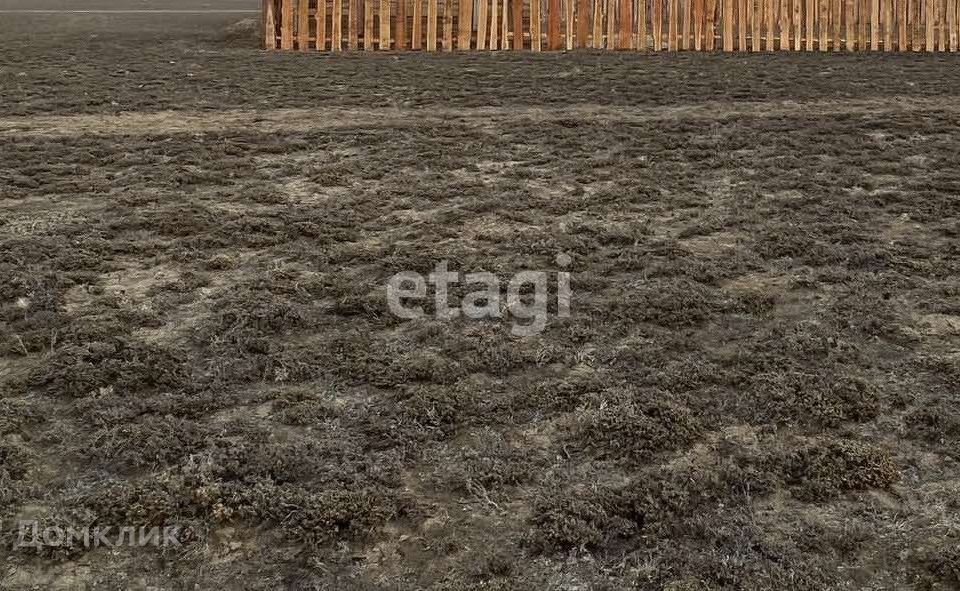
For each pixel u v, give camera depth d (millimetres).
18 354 5031
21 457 4102
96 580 3445
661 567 3514
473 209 7590
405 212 7594
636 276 6277
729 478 4043
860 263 6508
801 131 10391
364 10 16484
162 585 3430
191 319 5504
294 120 10695
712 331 5473
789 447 4305
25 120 10438
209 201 7734
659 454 4238
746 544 3643
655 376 4875
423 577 3482
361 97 11984
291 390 4719
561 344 5266
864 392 4727
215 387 4750
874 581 3469
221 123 10477
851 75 14000
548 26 16984
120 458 4121
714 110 11461
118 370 4816
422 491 3980
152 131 10070
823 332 5418
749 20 17094
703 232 7129
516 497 3957
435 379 4859
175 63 14266
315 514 3752
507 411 4586
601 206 7746
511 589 3400
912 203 7891
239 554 3594
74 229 6891
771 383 4812
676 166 8969
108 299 5703
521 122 10688
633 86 12875
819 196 8047
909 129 10539
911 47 17297
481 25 16797
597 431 4367
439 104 11648
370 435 4359
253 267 6344
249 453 4172
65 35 16672
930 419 4504
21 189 7938
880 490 4012
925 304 5816
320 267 6352
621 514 3822
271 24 16266
